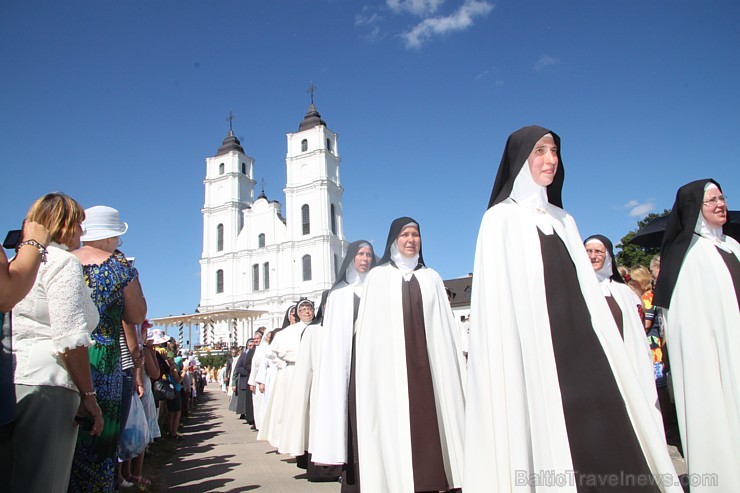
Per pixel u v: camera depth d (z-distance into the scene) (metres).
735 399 3.18
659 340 5.96
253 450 8.48
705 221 3.62
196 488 5.68
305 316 7.89
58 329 2.64
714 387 3.25
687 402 3.32
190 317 43.03
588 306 2.57
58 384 2.68
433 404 3.99
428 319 4.21
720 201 3.55
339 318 4.83
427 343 4.14
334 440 4.48
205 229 60.12
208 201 60.88
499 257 2.61
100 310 3.27
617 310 4.39
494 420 2.40
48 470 2.63
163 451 8.21
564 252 2.67
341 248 56.06
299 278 54.00
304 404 6.39
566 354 2.43
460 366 4.23
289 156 56.69
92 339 3.22
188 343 43.75
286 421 6.64
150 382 7.10
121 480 5.29
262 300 55.50
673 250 3.64
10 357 2.53
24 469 2.57
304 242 54.22
